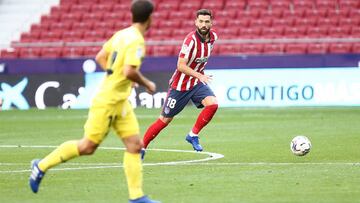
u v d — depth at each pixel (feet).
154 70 261.24
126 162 92.43
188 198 98.53
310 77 255.70
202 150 150.51
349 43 291.58
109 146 164.25
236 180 112.78
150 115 238.27
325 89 255.70
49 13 337.72
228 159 138.72
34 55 305.53
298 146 137.90
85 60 263.70
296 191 102.53
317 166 127.34
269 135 181.98
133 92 260.83
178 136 183.93
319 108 250.57
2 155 150.61
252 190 103.86
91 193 103.60
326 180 111.75
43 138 184.14
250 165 129.80
